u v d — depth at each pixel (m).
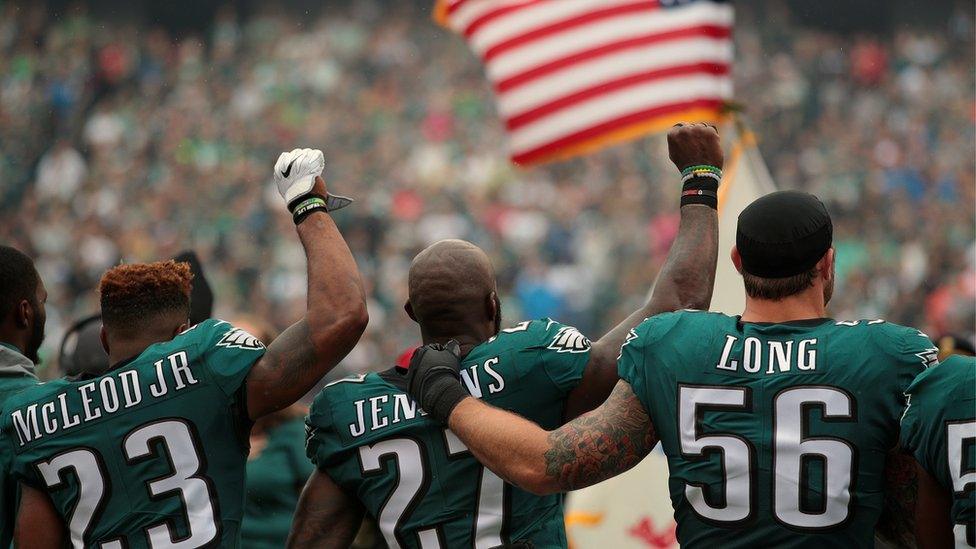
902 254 37.94
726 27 10.98
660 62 10.92
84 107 46.94
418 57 48.09
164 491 6.23
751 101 46.97
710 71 10.91
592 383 6.38
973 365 5.59
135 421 6.29
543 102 11.16
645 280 37.75
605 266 38.44
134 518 6.21
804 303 6.00
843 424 5.67
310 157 6.51
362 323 6.26
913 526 5.86
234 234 39.12
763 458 5.68
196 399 6.29
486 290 6.59
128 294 6.57
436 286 6.51
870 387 5.71
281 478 9.03
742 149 9.62
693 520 5.79
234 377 6.30
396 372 6.57
